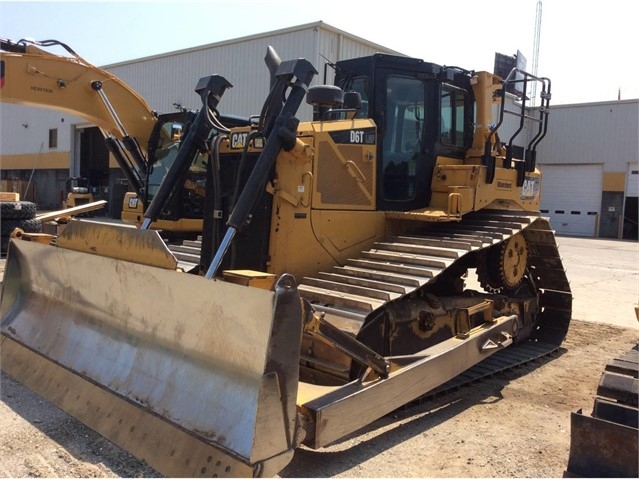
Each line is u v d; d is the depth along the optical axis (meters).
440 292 5.36
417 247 4.54
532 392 4.96
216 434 2.97
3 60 6.94
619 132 24.12
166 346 3.54
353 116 5.11
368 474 3.36
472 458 3.62
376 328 4.28
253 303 2.93
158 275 3.53
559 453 3.72
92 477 3.13
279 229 4.36
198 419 3.10
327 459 3.54
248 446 2.80
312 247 4.50
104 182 26.53
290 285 2.90
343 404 3.25
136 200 8.59
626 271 13.23
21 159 30.41
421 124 5.15
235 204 4.40
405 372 3.73
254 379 2.96
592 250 18.22
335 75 5.35
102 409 3.63
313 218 4.48
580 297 9.85
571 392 4.97
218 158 4.65
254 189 4.06
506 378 5.36
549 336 6.65
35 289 4.86
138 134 8.32
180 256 5.69
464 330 4.98
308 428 3.08
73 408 3.79
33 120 29.23
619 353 6.30
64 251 4.39
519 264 6.00
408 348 4.52
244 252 4.50
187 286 3.32
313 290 4.18
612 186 24.38
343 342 3.38
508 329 4.97
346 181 4.66
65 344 4.28
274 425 2.87
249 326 2.97
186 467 2.97
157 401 3.38
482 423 4.21
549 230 5.88
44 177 28.98
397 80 5.00
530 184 6.22
